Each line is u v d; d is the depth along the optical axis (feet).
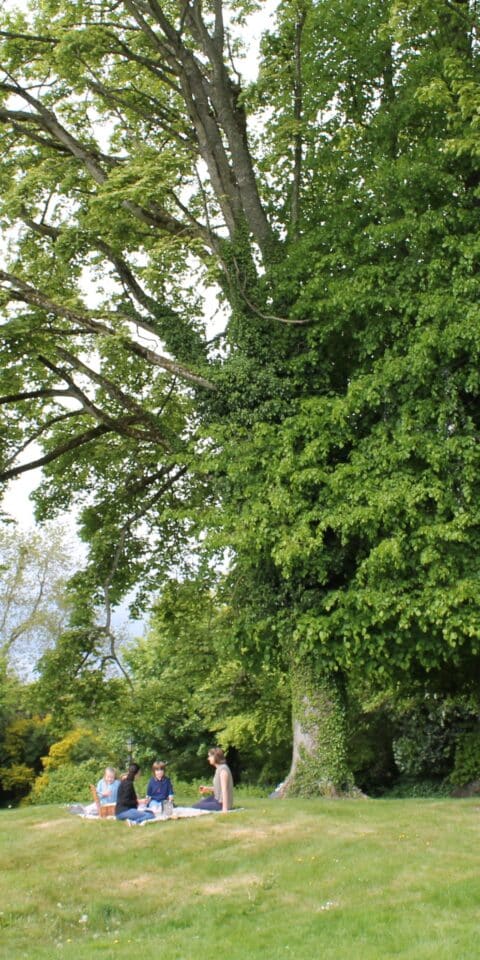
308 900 31.91
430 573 50.55
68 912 32.58
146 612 80.38
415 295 54.13
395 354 55.21
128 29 68.74
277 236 66.59
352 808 45.75
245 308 63.67
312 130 65.51
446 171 57.21
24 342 64.08
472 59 58.13
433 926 27.86
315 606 56.13
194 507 75.46
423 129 61.77
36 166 69.36
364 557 56.18
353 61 64.28
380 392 54.49
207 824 42.14
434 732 84.94
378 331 56.08
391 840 38.14
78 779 108.27
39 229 69.92
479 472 51.47
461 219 53.88
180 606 79.30
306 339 61.93
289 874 34.60
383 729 89.61
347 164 63.62
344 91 66.23
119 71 74.28
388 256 57.67
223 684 89.25
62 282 69.36
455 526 50.03
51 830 42.47
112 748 114.01
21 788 123.34
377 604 50.96
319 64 65.10
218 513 58.29
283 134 65.26
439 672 67.92
